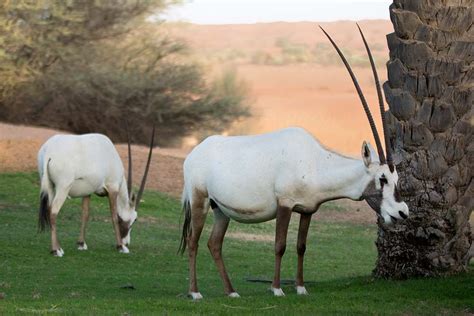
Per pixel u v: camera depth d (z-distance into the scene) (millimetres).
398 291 15914
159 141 58906
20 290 17656
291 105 105000
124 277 20438
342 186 15453
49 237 26500
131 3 55438
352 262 26609
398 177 16516
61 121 55406
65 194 23750
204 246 28328
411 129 16828
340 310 14453
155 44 57219
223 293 18141
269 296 15914
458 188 16797
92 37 54844
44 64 52531
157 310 14555
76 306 14852
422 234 16688
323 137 78562
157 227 32125
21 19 50000
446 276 16734
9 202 33906
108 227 30641
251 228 34062
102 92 53875
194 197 16594
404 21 17000
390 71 17250
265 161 15734
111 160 24859
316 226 35125
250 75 154875
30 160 40688
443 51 16812
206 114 58531
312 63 181250
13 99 53000
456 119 16781
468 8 16828
